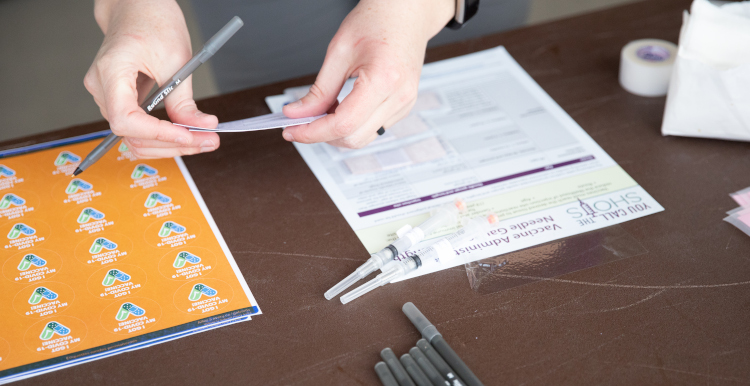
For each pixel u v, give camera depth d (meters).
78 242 0.69
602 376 0.55
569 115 0.91
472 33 1.37
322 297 0.63
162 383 0.55
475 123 0.89
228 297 0.63
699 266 0.66
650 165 0.81
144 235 0.70
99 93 0.73
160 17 0.77
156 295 0.63
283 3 1.35
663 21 1.11
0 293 0.63
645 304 0.62
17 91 1.90
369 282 0.63
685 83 0.80
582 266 0.66
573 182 0.78
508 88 0.96
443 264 0.67
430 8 0.80
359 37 0.72
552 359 0.56
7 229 0.71
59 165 0.81
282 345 0.58
